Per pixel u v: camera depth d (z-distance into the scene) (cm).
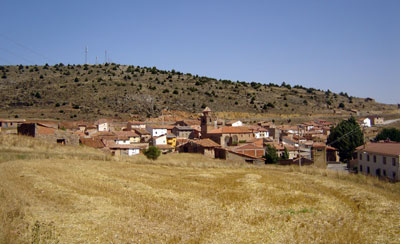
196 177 4194
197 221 2169
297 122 16450
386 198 3125
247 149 8112
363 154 6544
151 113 15338
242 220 2241
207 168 5481
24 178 3259
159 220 2155
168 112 15838
